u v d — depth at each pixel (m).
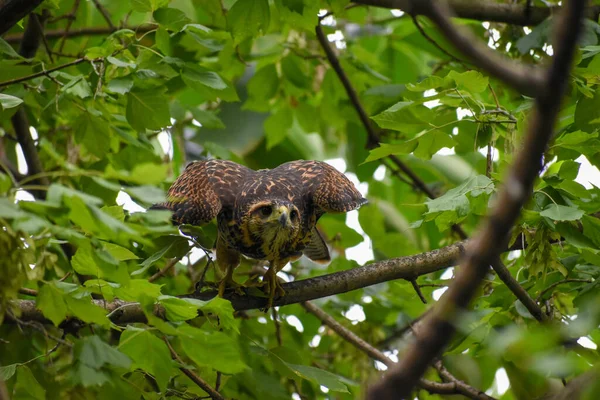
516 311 10.57
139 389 9.39
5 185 6.36
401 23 17.52
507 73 4.23
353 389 11.70
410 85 9.88
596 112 9.71
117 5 16.52
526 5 13.33
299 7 11.11
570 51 4.16
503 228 4.39
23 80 10.41
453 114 11.12
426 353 4.67
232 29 11.26
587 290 9.66
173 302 8.33
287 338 13.23
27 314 9.51
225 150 14.16
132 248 11.15
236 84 17.44
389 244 15.10
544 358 5.33
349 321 13.94
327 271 14.09
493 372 12.87
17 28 14.98
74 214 6.62
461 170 16.66
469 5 13.29
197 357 8.40
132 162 13.25
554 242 10.74
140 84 10.83
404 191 18.97
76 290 8.07
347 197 12.05
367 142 15.15
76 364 7.92
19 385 9.30
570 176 9.86
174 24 10.83
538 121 4.30
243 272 13.25
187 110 14.15
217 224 11.84
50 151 6.96
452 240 13.16
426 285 11.09
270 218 11.18
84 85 10.13
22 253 6.95
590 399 5.29
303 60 15.89
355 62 15.45
